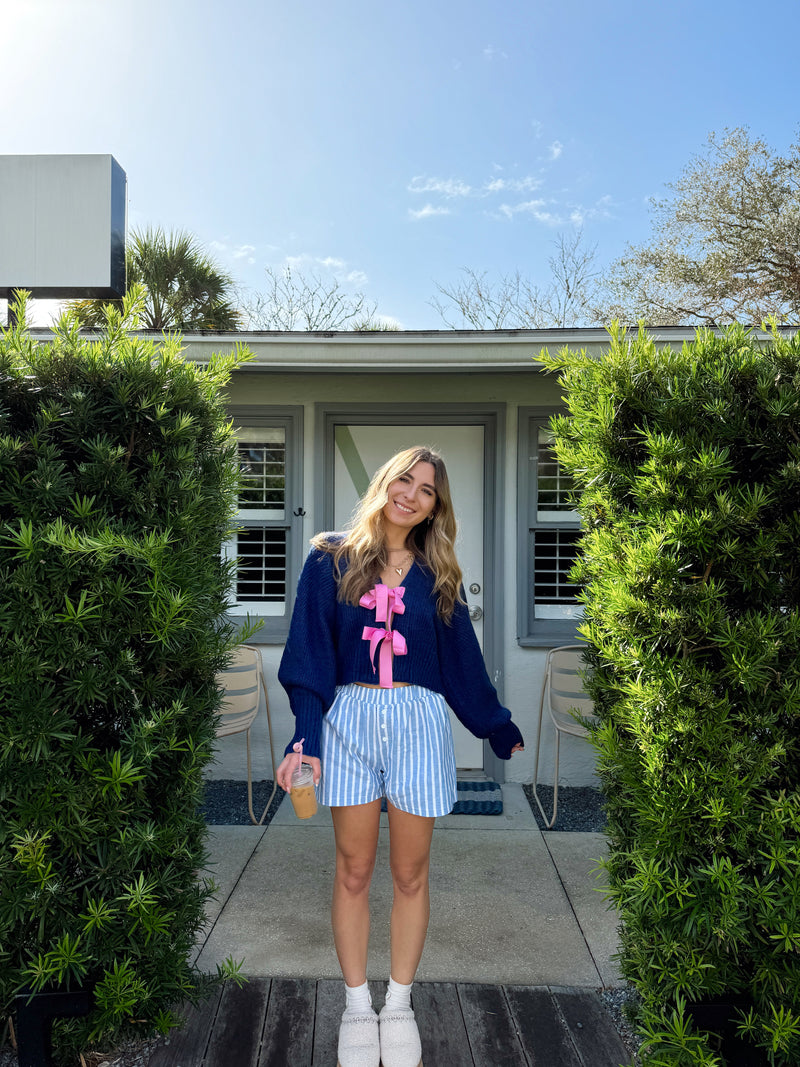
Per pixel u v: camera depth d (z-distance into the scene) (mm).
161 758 1855
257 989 2199
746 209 14234
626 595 1731
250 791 3592
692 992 1669
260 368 3779
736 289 14273
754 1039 1722
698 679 1660
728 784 1611
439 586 1989
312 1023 2049
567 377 2104
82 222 3545
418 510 1965
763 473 1729
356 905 1920
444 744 1915
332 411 4238
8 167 3562
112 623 1700
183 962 1876
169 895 1842
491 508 4254
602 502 1956
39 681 1632
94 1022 1760
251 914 2664
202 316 10422
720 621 1638
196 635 1848
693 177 14820
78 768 1707
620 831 1946
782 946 1576
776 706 1658
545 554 4262
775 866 1598
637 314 14570
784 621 1641
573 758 4148
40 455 1712
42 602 1640
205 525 1988
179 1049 1948
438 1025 2047
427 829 1887
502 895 2828
